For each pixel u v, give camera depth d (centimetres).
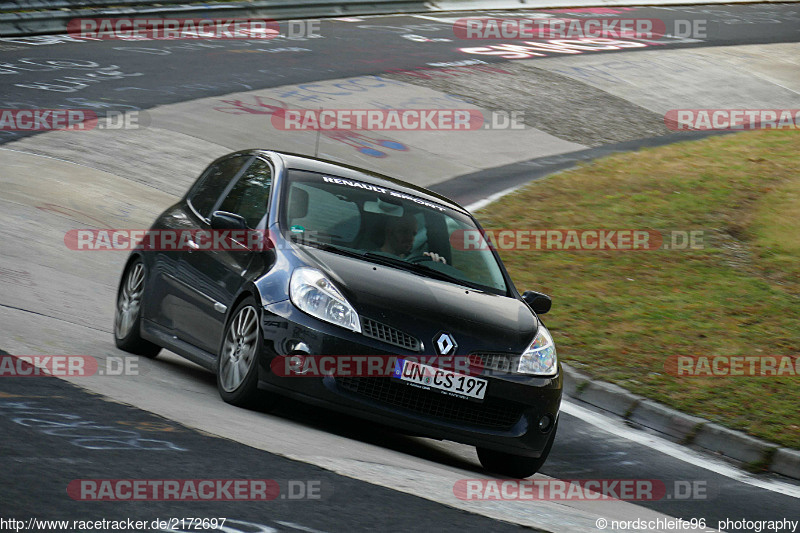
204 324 2436
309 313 2123
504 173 6475
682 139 7875
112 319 3209
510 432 2203
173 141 6066
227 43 9444
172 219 2827
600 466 2550
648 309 3931
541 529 1555
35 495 1302
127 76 7619
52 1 9325
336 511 1451
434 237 2544
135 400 1992
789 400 3075
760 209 5353
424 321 2164
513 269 4422
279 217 2403
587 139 7644
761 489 2497
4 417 1670
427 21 11962
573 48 10825
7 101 6438
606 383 3175
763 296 4150
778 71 10656
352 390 2094
